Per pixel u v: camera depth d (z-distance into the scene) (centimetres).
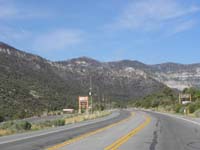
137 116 6938
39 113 9425
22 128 3734
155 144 2164
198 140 2422
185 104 8869
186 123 4434
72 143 2186
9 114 7931
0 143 2242
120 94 19725
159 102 13888
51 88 13475
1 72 11006
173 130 3325
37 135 2856
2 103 8612
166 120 5219
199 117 6044
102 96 16538
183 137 2644
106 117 7044
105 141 2314
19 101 9669
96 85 18300
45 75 14500
